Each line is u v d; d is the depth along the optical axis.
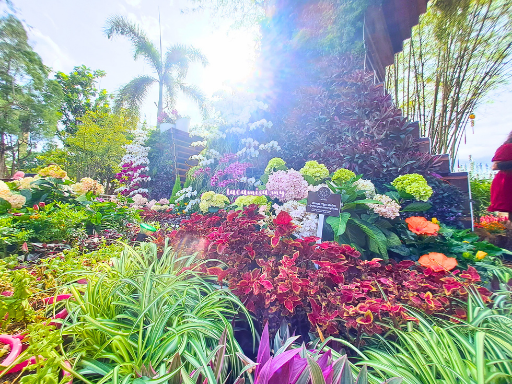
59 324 1.13
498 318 1.09
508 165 2.35
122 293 1.29
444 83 6.87
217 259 1.57
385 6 4.81
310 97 4.20
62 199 3.62
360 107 3.63
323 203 1.86
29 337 0.83
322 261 1.16
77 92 13.77
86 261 1.82
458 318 1.10
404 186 2.41
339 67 4.29
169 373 0.73
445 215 2.85
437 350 0.85
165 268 1.66
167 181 7.02
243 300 1.28
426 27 7.00
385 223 2.19
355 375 0.82
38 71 9.88
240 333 1.28
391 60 6.69
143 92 10.35
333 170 3.15
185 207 4.79
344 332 1.17
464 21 5.99
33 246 2.17
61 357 0.76
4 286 1.29
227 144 4.93
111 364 0.89
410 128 3.37
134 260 1.69
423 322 1.02
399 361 0.93
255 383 0.71
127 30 9.95
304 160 3.71
